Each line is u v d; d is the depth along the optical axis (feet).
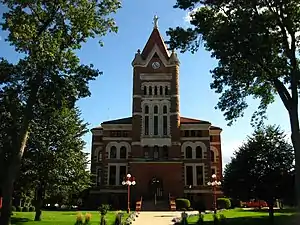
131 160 198.18
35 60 70.85
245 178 106.32
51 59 71.10
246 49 70.95
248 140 110.73
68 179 114.11
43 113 77.87
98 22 79.56
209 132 214.90
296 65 75.20
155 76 212.02
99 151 226.79
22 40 73.05
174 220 112.98
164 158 200.23
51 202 160.04
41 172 107.76
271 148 106.63
